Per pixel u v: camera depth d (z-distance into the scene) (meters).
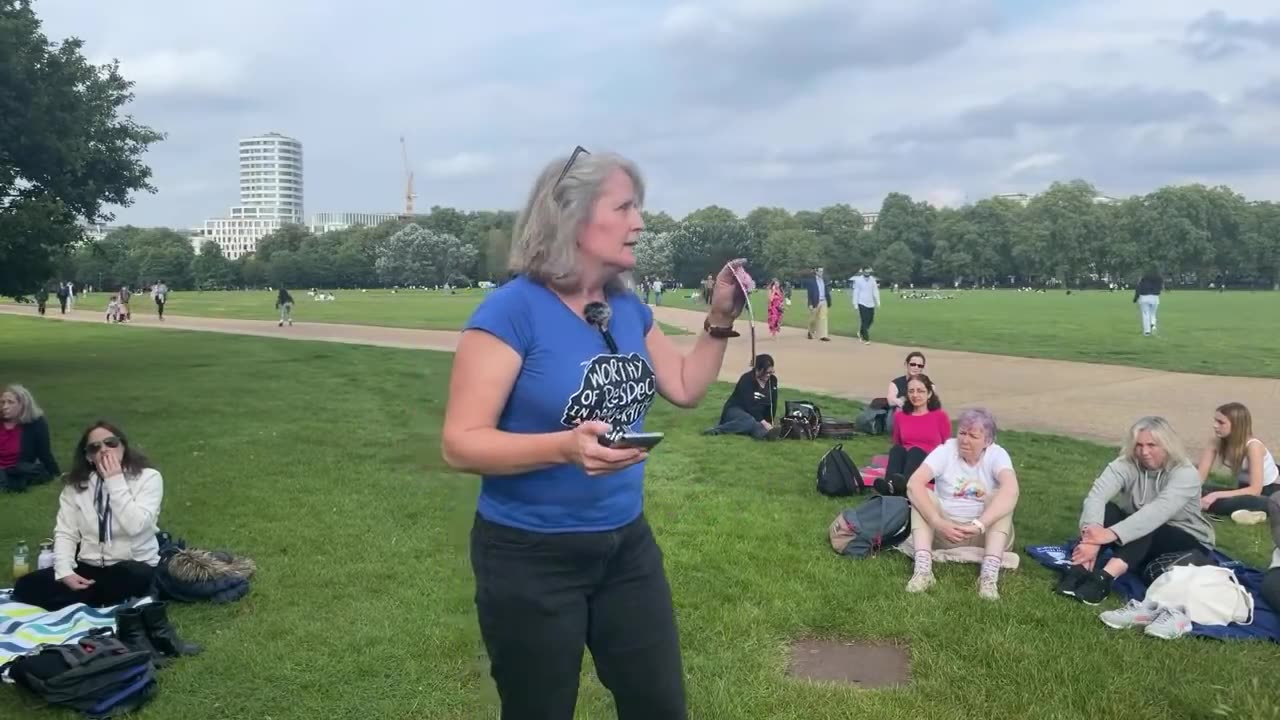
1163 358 19.81
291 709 4.30
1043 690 4.39
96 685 4.27
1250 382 15.77
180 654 4.84
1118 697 4.29
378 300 72.06
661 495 8.25
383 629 5.14
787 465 9.66
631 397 2.51
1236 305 57.59
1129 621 5.19
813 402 13.95
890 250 138.50
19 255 19.08
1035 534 7.18
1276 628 5.16
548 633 2.44
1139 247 127.81
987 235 134.38
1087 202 134.62
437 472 9.17
